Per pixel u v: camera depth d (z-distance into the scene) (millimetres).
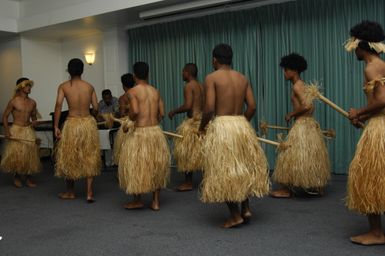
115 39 6715
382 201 2258
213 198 2672
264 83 5238
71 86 3812
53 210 3543
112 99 6020
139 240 2676
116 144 4730
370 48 2377
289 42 5016
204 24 5730
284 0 5051
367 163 2322
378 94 2287
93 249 2535
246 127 2744
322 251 2373
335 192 3910
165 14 5715
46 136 6172
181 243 2590
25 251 2531
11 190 4461
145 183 3236
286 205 3467
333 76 4738
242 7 5375
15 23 6969
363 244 2447
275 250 2414
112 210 3490
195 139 3977
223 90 2715
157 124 3408
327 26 4746
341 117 4699
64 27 6715
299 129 3598
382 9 4410
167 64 6199
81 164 3727
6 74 7562
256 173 2703
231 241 2596
